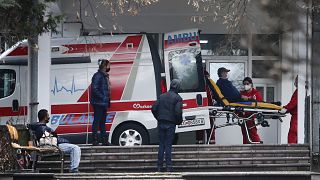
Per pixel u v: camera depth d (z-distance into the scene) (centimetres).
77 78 4022
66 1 4372
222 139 4741
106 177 3039
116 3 3397
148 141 3950
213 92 3991
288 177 3055
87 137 3966
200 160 3456
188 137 4531
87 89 4012
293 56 1310
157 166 3366
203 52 4838
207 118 3953
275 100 4688
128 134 3950
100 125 3706
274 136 4747
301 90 3928
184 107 3975
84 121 3978
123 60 4028
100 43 4056
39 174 3033
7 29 3111
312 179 3106
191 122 3956
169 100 3234
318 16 1616
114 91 3984
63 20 3556
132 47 4050
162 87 4012
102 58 4038
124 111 3959
